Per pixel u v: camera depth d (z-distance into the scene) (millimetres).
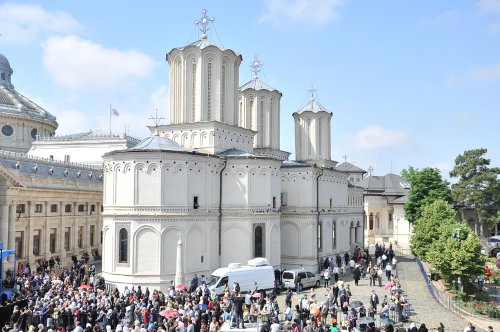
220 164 55812
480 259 50594
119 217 49281
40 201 63625
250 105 74250
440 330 29203
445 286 54344
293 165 66188
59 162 71375
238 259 54656
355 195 84500
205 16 61562
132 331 28594
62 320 32125
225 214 55000
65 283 43156
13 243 57188
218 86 59625
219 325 32969
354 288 52156
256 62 75750
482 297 49594
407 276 61344
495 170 86062
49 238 65750
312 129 79250
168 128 60469
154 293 39500
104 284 48250
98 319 32094
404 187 109062
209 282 44906
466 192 85688
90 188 75125
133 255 48469
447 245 51812
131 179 49250
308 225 65125
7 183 55688
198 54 59219
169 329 29047
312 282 53156
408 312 41094
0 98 102438
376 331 32562
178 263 47750
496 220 85188
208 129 58312
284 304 44625
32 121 103438
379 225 104500
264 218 55781
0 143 99000
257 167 55875
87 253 73000
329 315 38562
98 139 91188
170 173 49656
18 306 33375
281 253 66250
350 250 81125
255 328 31984
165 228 48781
